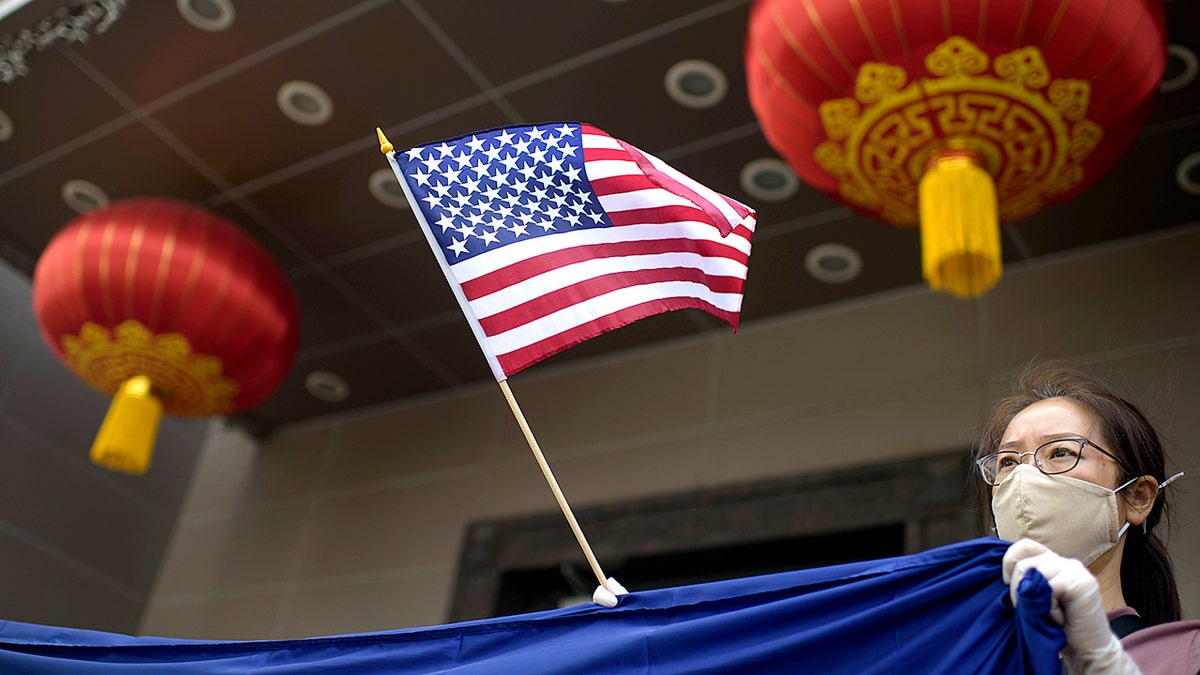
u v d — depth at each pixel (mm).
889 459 6691
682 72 6109
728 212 2957
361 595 8141
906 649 1973
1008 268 7039
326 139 6848
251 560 8812
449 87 6418
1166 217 6559
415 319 8125
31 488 8633
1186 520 5574
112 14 6086
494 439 8352
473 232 2875
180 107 6820
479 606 7555
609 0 5805
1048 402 2275
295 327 7152
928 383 6871
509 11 5957
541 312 2795
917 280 7191
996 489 2217
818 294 7453
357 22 6148
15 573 8375
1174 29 5477
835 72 4617
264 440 9523
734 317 2971
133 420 6773
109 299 6582
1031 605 1688
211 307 6684
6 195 7711
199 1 6168
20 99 6969
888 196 5082
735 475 7184
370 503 8602
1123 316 6492
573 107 6426
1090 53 4395
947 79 4492
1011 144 4656
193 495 9539
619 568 7395
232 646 2551
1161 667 1837
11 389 8727
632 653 2154
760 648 2062
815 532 6648
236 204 7375
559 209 2928
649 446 7633
